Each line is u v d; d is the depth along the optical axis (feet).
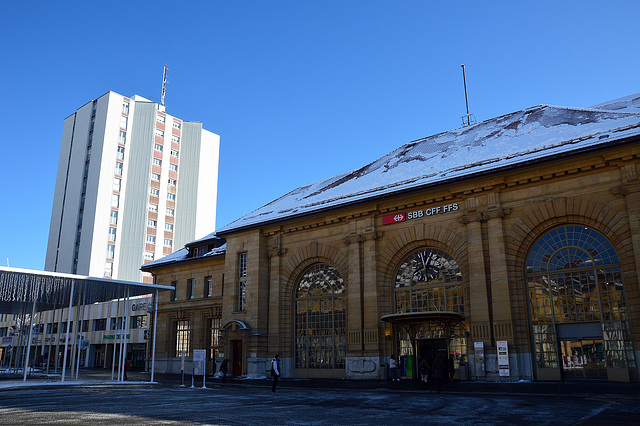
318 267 111.55
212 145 294.25
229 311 119.24
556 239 82.89
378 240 100.89
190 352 139.95
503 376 79.00
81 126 271.49
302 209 114.62
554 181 82.74
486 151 97.09
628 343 73.67
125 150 260.83
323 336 106.83
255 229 119.24
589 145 77.51
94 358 205.05
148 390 76.43
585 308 78.23
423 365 77.20
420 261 96.43
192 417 41.57
